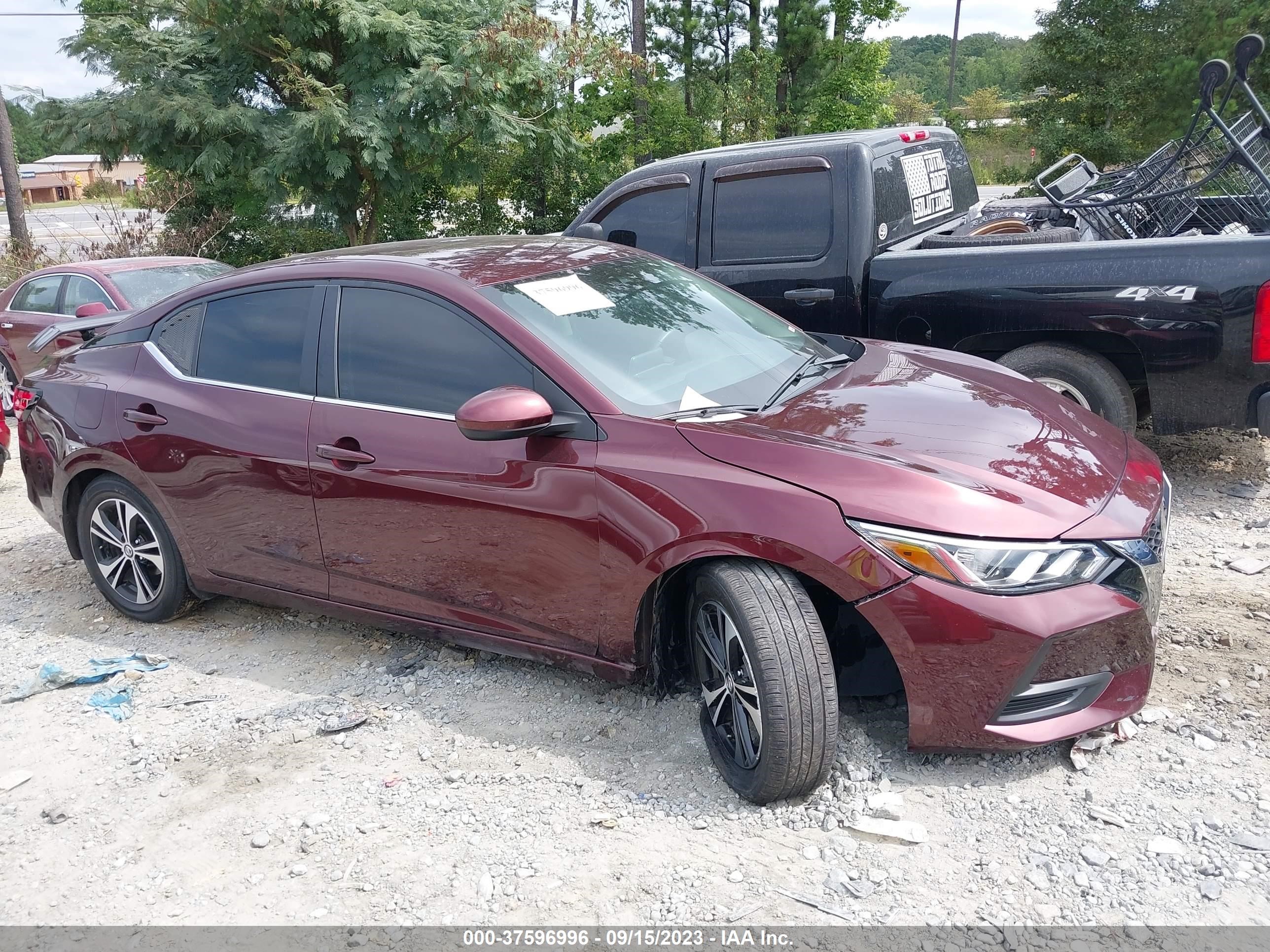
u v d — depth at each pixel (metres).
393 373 3.73
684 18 21.70
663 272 4.22
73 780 3.50
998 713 2.80
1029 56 26.05
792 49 22.25
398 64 16.41
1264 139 5.93
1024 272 5.16
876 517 2.79
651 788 3.14
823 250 5.76
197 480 4.23
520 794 3.17
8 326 9.71
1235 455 5.92
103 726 3.84
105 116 16.05
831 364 3.93
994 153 33.00
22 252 18.86
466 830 3.02
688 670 3.55
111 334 4.77
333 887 2.82
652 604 3.22
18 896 2.90
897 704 3.43
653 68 21.42
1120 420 5.12
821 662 2.84
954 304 5.38
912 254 5.51
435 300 3.68
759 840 2.86
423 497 3.58
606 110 21.38
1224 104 5.89
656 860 2.81
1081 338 5.21
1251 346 4.64
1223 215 6.19
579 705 3.67
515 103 17.70
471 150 17.70
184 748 3.62
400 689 3.91
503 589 3.52
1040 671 2.76
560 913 2.63
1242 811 2.80
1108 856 2.67
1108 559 2.82
